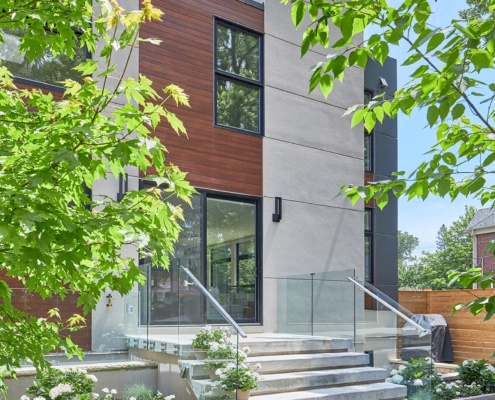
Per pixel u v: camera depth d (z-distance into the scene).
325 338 7.94
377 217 11.79
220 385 5.90
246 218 9.15
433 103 2.75
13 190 2.49
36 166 2.68
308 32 2.88
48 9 2.88
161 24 8.41
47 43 2.86
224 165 8.84
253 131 9.34
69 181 2.84
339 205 10.33
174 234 3.18
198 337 6.19
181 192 3.11
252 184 9.13
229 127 9.00
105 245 2.91
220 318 6.08
